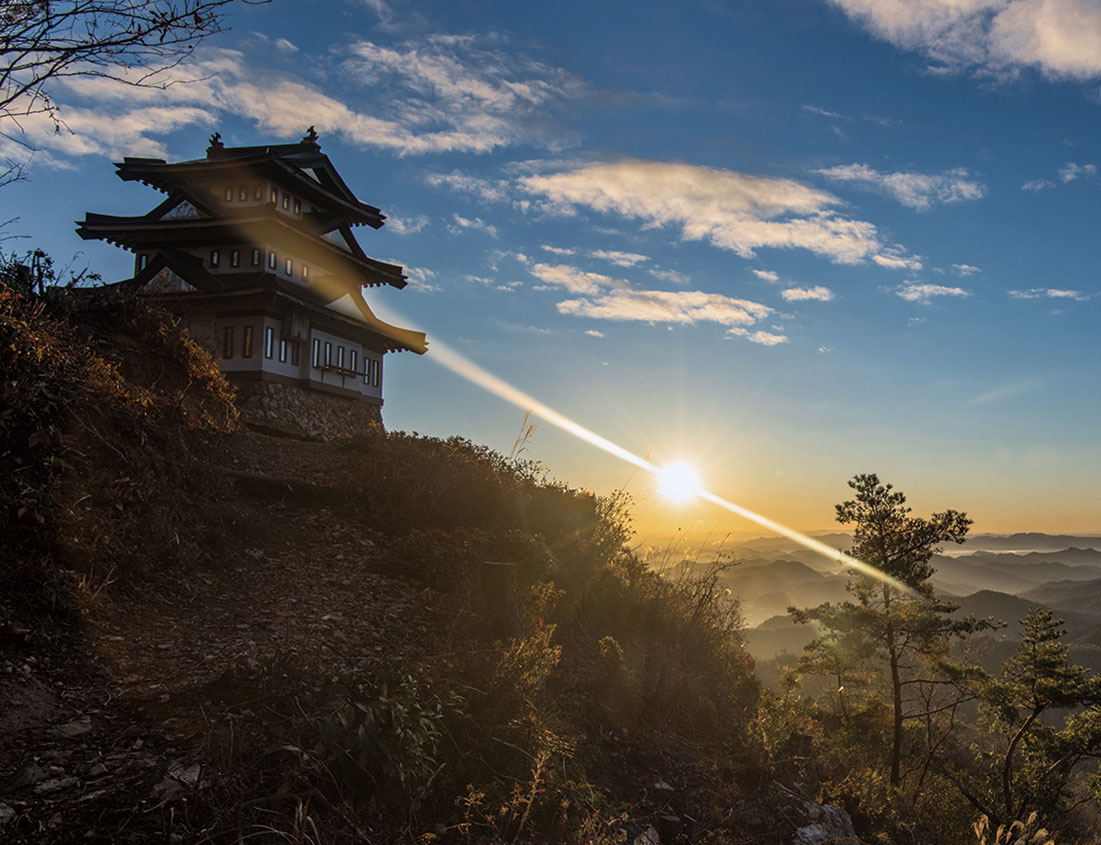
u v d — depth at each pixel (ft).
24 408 23.22
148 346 40.75
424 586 27.94
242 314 77.61
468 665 21.21
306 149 87.20
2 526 19.88
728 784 22.47
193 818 12.75
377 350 98.84
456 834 14.85
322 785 14.44
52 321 30.12
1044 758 99.45
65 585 19.75
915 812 41.86
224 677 17.70
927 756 88.79
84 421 25.80
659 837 18.71
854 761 43.27
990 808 83.41
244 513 30.40
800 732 29.58
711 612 39.60
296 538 30.86
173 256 79.41
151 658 18.93
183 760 14.24
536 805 16.21
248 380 76.43
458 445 43.47
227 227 78.95
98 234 81.25
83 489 23.27
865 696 90.63
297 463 39.65
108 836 11.90
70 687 16.48
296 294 79.51
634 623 35.91
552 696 22.79
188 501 28.04
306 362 82.74
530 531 35.60
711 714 27.84
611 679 26.25
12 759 13.44
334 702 15.58
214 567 25.85
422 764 15.65
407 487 36.29
